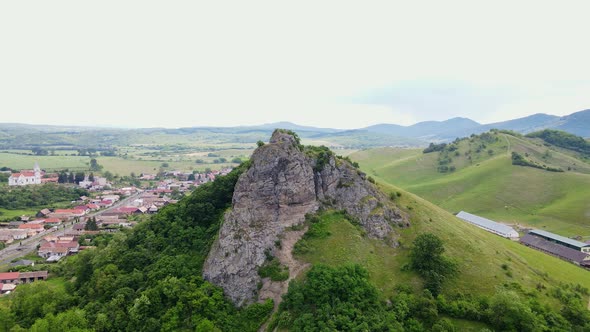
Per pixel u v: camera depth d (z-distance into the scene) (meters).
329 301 79.31
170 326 83.06
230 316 85.31
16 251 183.62
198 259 102.50
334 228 98.12
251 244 95.06
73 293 107.94
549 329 73.31
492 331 73.62
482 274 90.25
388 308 79.19
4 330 93.94
